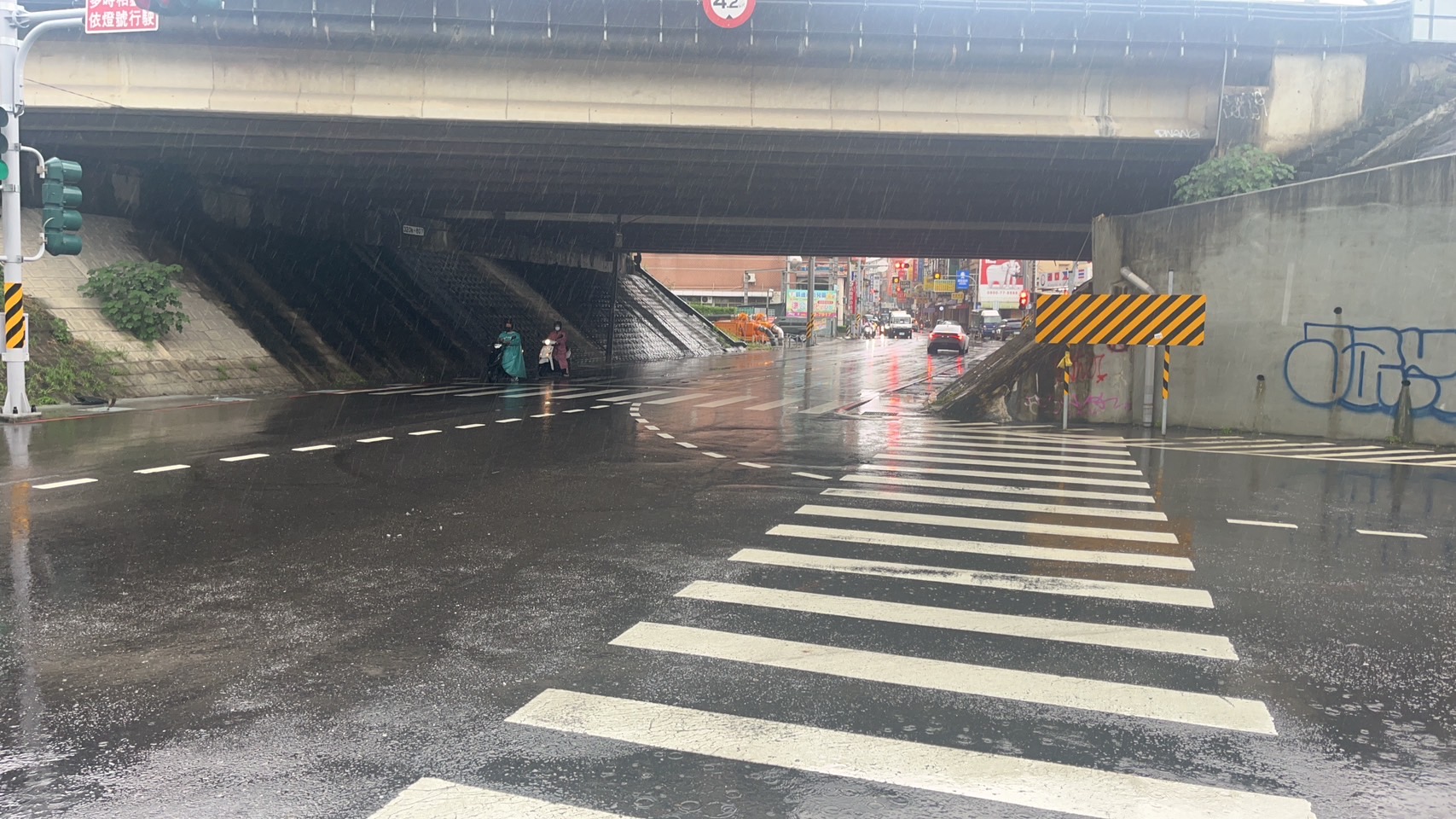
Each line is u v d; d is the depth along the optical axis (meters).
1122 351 18.28
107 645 5.30
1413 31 22.12
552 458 12.99
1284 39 22.09
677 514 9.20
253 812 3.49
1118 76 22.64
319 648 5.28
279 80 21.94
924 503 9.81
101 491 10.05
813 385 29.11
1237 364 16.77
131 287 22.98
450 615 5.90
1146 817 3.49
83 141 23.84
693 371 37.00
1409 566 7.34
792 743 4.11
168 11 15.74
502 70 22.02
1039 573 7.03
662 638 5.49
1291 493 10.55
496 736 4.16
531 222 39.34
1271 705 4.58
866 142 23.17
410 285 36.72
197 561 7.22
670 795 3.64
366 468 11.86
